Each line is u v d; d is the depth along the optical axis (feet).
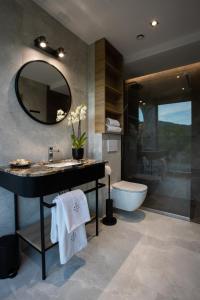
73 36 6.82
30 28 5.25
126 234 6.08
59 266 4.56
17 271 4.36
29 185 3.76
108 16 5.84
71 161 5.94
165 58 7.84
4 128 4.69
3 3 4.62
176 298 3.63
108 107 8.02
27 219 5.34
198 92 7.91
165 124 8.81
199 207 7.82
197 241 5.68
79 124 6.85
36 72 5.44
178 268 4.47
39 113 5.53
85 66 7.50
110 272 4.35
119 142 8.71
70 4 5.35
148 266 4.54
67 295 3.71
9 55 4.76
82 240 4.64
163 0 5.15
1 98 4.61
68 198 4.29
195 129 8.02
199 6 5.37
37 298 3.65
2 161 4.68
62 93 6.35
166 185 8.89
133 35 6.86
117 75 8.45
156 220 7.18
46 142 5.82
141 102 9.43
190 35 6.79
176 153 8.56
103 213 7.54
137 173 9.61
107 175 7.13
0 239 4.42
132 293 3.76
